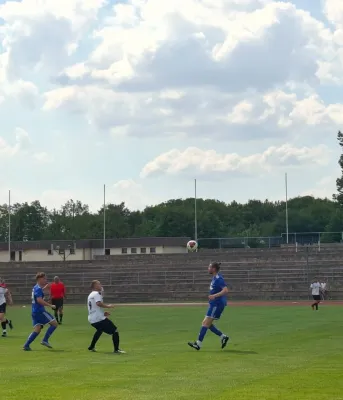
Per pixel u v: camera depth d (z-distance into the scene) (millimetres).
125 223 140250
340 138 95562
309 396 12445
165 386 13750
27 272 71688
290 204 147375
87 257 99875
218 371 15859
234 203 157750
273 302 56656
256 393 12789
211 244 91500
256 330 28703
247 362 17562
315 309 45719
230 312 42906
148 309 49000
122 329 30562
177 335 27172
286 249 77938
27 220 144875
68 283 69062
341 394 12648
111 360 18422
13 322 38156
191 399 12250
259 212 152375
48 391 13211
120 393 12945
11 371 16281
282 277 64188
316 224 123000
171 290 64688
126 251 99438
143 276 67875
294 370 15875
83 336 27344
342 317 37281
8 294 28844
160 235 133750
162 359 18453
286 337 25141
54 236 140000
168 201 155750
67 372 15953
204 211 139375
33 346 23188
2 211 146750
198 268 68688
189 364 17266
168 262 72312
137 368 16562
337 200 96250
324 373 15328
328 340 23844
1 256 101625
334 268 63844
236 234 132625
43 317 22156
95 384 14070
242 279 64812
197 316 40062
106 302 64312
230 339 24531
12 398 12430
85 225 137875
